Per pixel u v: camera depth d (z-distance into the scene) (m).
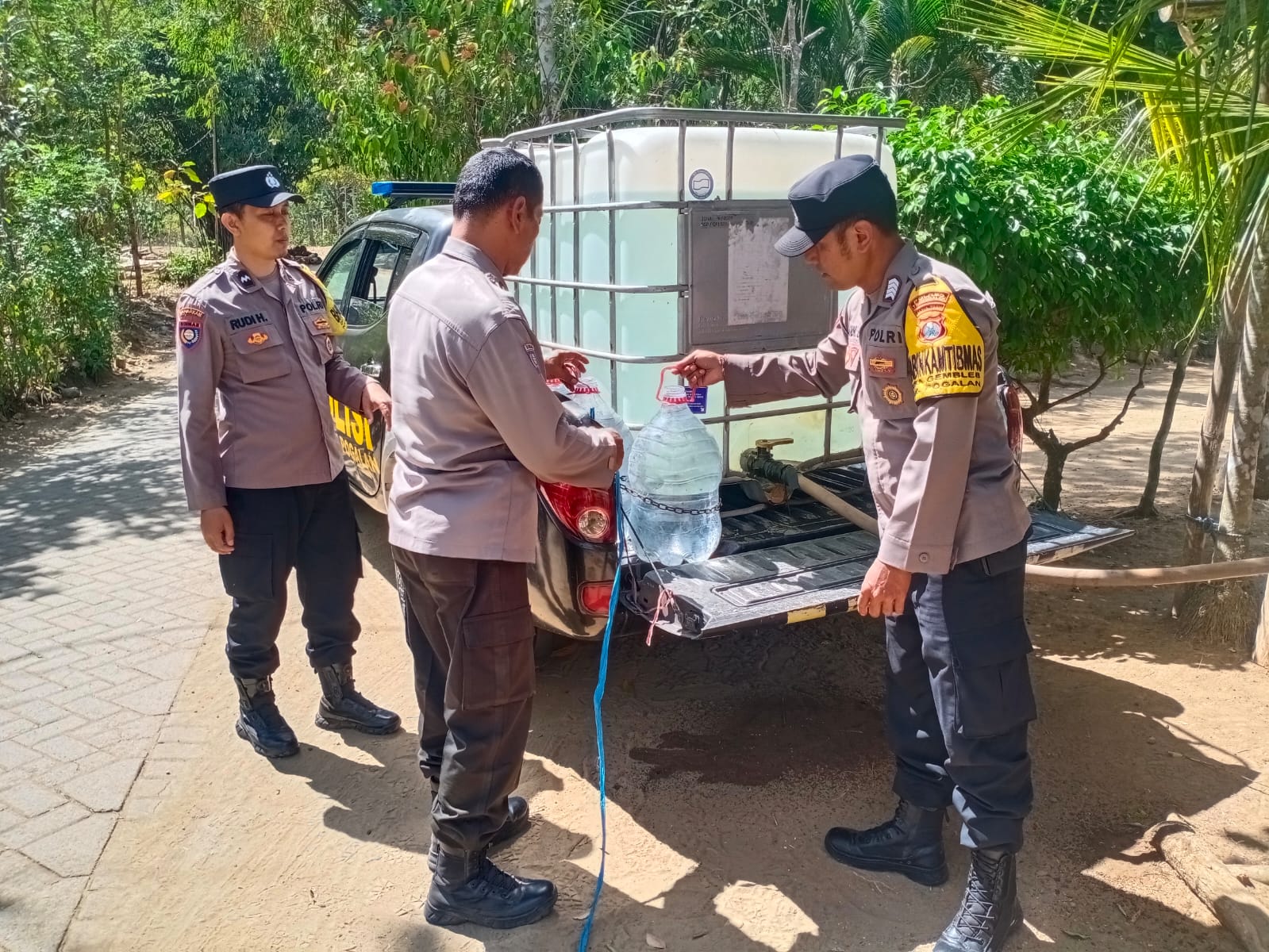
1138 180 4.60
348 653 3.51
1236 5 2.81
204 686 3.90
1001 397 3.09
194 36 14.53
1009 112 3.69
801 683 3.87
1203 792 3.09
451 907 2.57
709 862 2.80
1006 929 2.41
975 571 2.28
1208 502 4.17
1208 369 12.04
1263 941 2.38
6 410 8.95
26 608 4.73
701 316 3.21
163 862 2.85
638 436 3.07
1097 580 3.02
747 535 3.23
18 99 9.80
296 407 3.20
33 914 2.64
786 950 2.47
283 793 3.19
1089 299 4.44
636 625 3.17
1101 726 3.49
